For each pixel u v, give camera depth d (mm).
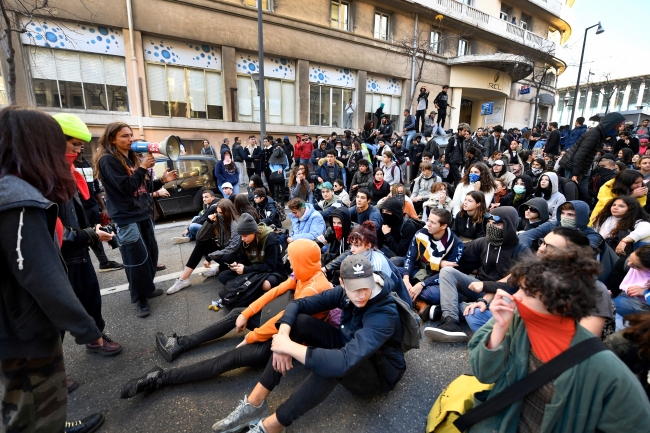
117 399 2070
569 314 1031
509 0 19828
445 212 3051
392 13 15797
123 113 10562
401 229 3914
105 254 4590
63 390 1398
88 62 9883
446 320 2703
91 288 2395
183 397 2074
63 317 1251
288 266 3730
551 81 24016
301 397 1643
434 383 2189
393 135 13477
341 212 3854
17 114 1231
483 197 4164
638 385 1017
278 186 8898
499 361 1224
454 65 17828
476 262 3127
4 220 1151
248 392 2109
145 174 2857
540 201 3699
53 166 1305
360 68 15211
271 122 13633
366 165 6391
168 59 11156
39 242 1207
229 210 3508
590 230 2945
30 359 1281
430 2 15961
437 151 8719
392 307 1738
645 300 2188
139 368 2375
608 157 6008
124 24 10031
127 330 2863
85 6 9352
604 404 1037
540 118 24125
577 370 1057
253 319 2426
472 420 1345
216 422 1869
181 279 3648
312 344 1930
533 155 7672
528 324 1182
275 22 12633
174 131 11453
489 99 21516
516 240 2818
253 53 12727
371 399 2049
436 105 12883
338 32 14211
